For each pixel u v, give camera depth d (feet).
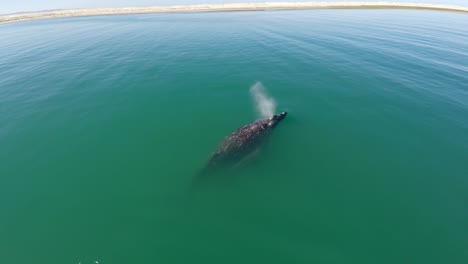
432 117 94.94
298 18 339.36
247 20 336.29
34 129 93.56
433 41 200.23
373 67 144.36
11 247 54.34
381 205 61.05
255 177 69.26
